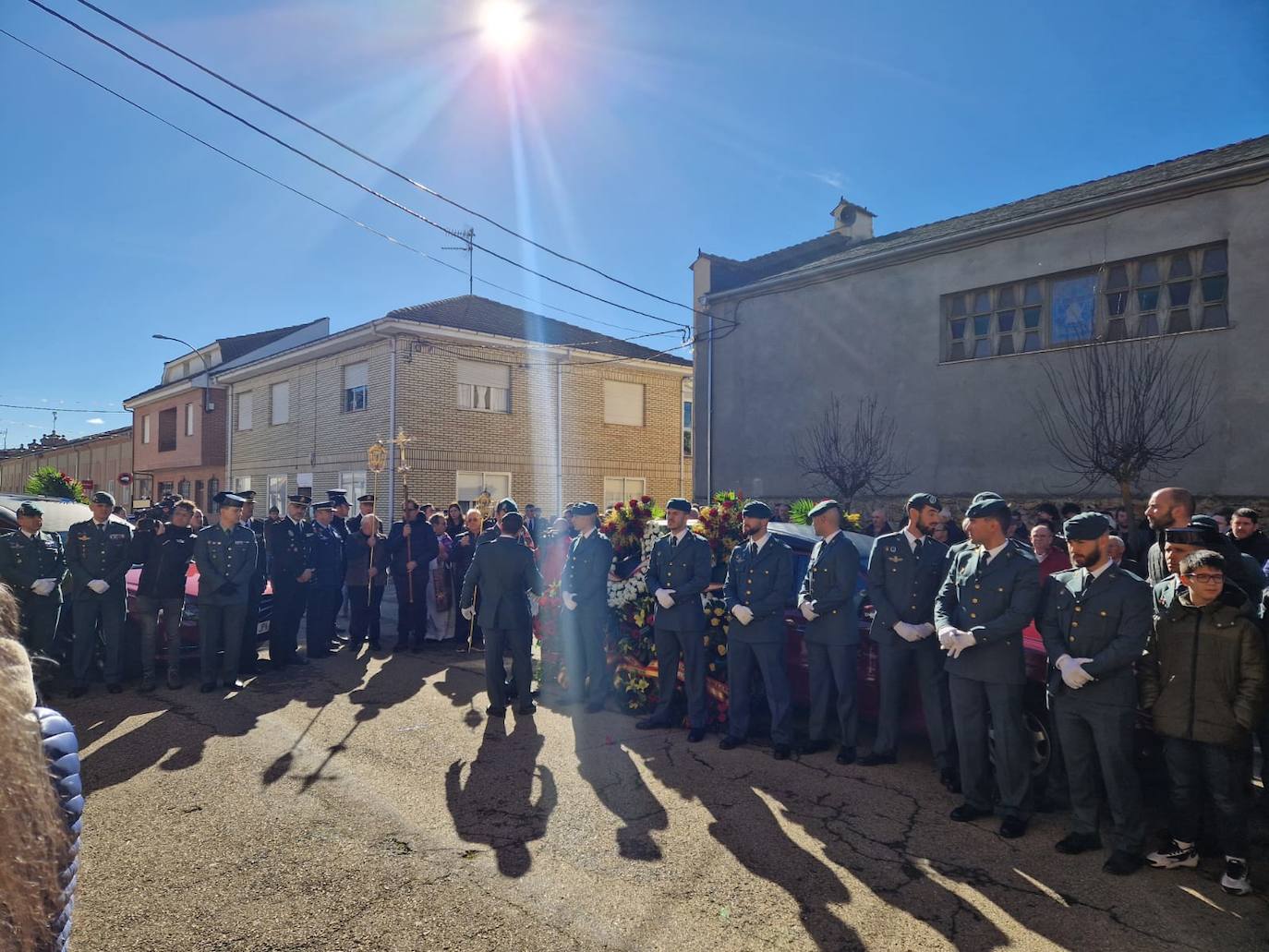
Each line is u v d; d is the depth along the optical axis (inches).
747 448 583.2
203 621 274.5
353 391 737.6
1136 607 145.0
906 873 142.3
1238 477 365.4
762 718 247.3
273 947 116.4
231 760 200.1
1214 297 382.9
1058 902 132.1
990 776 177.0
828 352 536.1
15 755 33.1
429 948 116.5
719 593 240.5
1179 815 144.2
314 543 337.4
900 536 201.0
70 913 37.7
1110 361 399.5
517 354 755.4
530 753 209.3
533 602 294.5
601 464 823.7
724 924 124.1
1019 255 445.4
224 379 923.4
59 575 284.2
